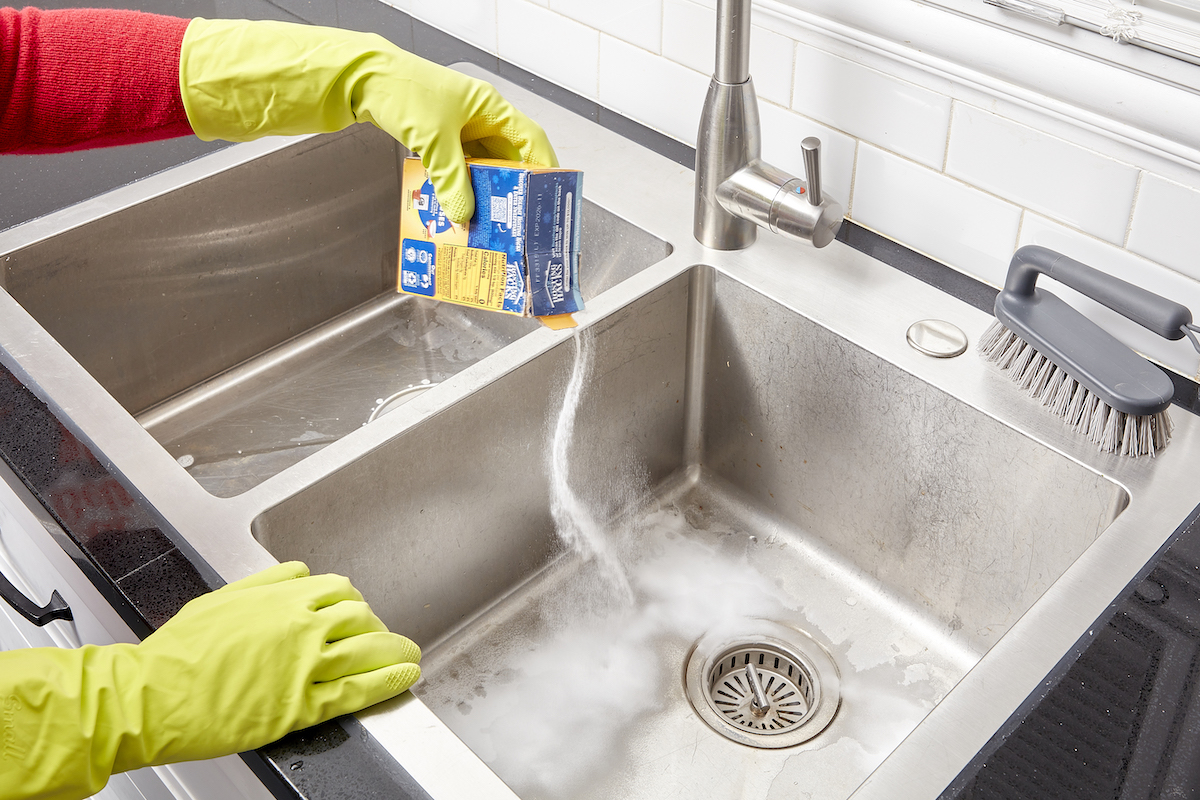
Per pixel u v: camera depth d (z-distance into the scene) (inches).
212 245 43.6
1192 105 29.1
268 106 32.4
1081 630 26.4
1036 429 31.9
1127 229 32.4
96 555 28.6
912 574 37.8
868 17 35.0
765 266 38.5
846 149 38.8
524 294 31.9
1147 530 28.8
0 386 33.6
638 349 39.0
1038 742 23.8
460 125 31.8
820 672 36.4
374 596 35.4
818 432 38.5
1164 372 31.9
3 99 31.0
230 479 42.1
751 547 41.1
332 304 48.5
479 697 36.4
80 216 39.9
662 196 42.1
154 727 24.2
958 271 37.9
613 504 41.9
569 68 47.6
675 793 33.2
